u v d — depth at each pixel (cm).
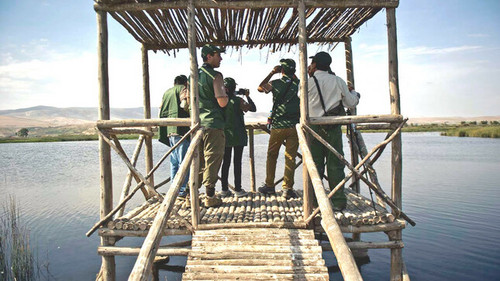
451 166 2067
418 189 1334
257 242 386
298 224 420
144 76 611
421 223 884
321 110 448
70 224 955
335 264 654
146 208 529
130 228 425
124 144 5622
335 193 455
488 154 2836
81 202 1248
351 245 430
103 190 443
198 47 615
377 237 802
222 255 367
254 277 338
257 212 470
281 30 569
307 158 363
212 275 342
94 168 2472
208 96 477
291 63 527
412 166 2092
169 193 278
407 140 5334
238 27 554
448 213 971
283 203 515
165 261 687
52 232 880
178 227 425
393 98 434
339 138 454
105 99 442
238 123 584
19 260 649
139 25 511
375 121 426
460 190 1302
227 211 478
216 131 482
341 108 458
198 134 418
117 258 722
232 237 393
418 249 701
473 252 678
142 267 204
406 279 426
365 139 5625
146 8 426
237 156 588
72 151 4500
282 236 395
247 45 616
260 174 1744
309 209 426
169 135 554
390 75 436
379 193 427
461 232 803
